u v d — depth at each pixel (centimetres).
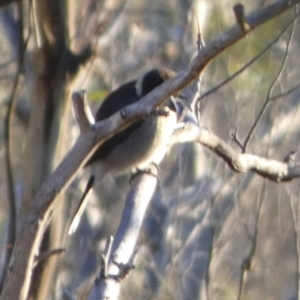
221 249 1197
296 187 1212
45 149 874
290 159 823
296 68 1307
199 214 1233
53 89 873
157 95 543
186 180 1261
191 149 1272
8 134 856
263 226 1220
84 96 545
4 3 589
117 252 671
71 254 1260
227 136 1213
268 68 1326
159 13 1502
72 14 859
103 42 882
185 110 781
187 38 1345
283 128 1259
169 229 1225
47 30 859
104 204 1320
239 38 511
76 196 1284
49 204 550
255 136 1217
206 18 1399
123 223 708
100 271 616
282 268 1274
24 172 877
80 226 1293
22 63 862
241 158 783
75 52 867
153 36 1469
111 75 1335
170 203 1240
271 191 1209
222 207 1201
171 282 1186
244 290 1241
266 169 799
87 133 548
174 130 793
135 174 833
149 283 1186
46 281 891
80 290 1198
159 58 1427
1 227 1307
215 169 1251
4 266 806
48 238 897
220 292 1216
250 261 1019
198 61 526
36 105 881
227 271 1221
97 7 876
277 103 1221
